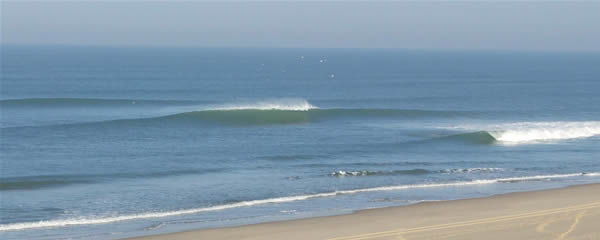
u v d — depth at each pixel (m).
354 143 39.38
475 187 26.95
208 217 21.73
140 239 18.59
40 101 59.47
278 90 95.25
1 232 19.48
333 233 19.34
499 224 20.20
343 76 138.88
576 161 33.91
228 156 34.53
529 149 37.62
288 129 45.62
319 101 77.50
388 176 29.27
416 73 157.12
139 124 45.62
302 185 27.28
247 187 26.86
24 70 142.75
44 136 40.41
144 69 157.75
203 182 27.91
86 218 21.69
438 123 50.47
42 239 18.80
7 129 42.31
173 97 79.12
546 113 62.38
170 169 30.86
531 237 18.58
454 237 18.72
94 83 105.75
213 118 48.38
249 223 20.84
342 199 24.56
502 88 106.94
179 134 42.53
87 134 41.53
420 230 19.59
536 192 25.47
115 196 25.17
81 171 30.19
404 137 42.12
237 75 136.00
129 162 32.75
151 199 24.64
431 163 32.78
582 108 70.00
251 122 48.41
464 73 160.25
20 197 24.86
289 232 19.48
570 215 21.31
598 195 24.94
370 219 21.12
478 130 44.50
